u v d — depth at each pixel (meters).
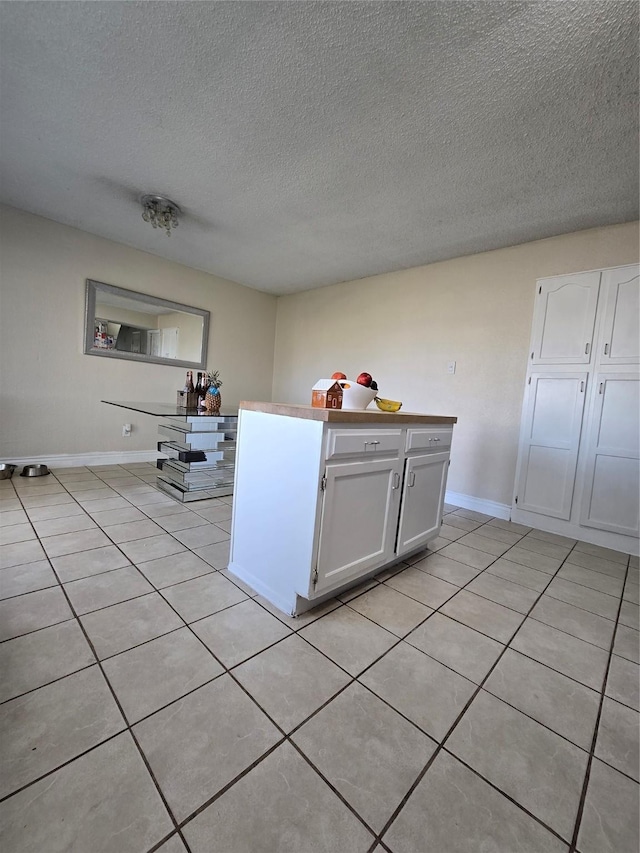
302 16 1.34
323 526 1.51
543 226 2.76
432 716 1.13
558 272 2.89
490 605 1.77
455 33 1.37
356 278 4.32
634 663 1.42
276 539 1.65
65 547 2.03
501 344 3.19
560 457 2.84
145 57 1.56
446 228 2.91
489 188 2.34
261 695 1.15
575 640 1.54
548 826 0.85
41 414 3.47
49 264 3.36
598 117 1.71
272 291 5.11
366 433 1.64
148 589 1.69
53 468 3.58
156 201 2.76
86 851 0.74
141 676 1.19
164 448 3.24
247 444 1.81
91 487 3.12
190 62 1.57
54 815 0.80
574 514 2.78
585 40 1.35
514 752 1.03
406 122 1.83
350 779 0.92
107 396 3.85
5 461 3.33
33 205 3.04
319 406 1.69
